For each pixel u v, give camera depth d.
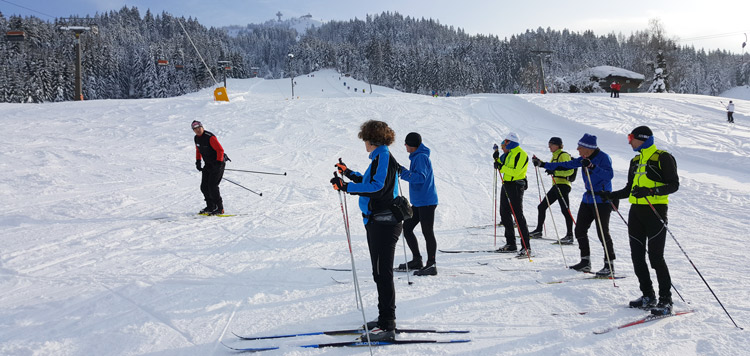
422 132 19.98
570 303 3.83
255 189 10.41
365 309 3.70
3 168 10.24
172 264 4.82
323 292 4.14
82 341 2.96
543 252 5.92
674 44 61.78
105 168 11.20
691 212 8.54
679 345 2.95
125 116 20.03
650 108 22.84
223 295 3.96
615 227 7.58
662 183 3.55
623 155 15.54
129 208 7.72
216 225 6.88
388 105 25.45
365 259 5.39
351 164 14.77
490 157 16.17
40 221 6.55
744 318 3.37
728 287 4.15
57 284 4.08
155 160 12.84
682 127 18.56
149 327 3.22
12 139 14.35
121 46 111.00
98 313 3.45
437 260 5.49
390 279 3.12
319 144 17.50
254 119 20.98
